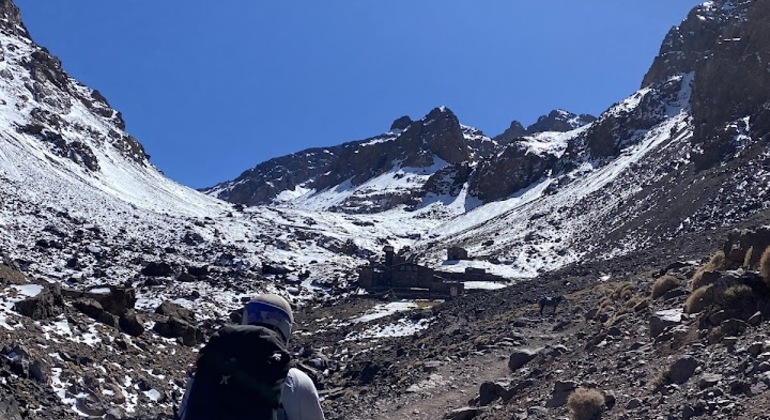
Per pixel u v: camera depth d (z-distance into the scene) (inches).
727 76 4028.1
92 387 691.4
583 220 3973.9
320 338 1690.5
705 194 2952.8
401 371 954.7
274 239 4183.1
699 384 413.4
